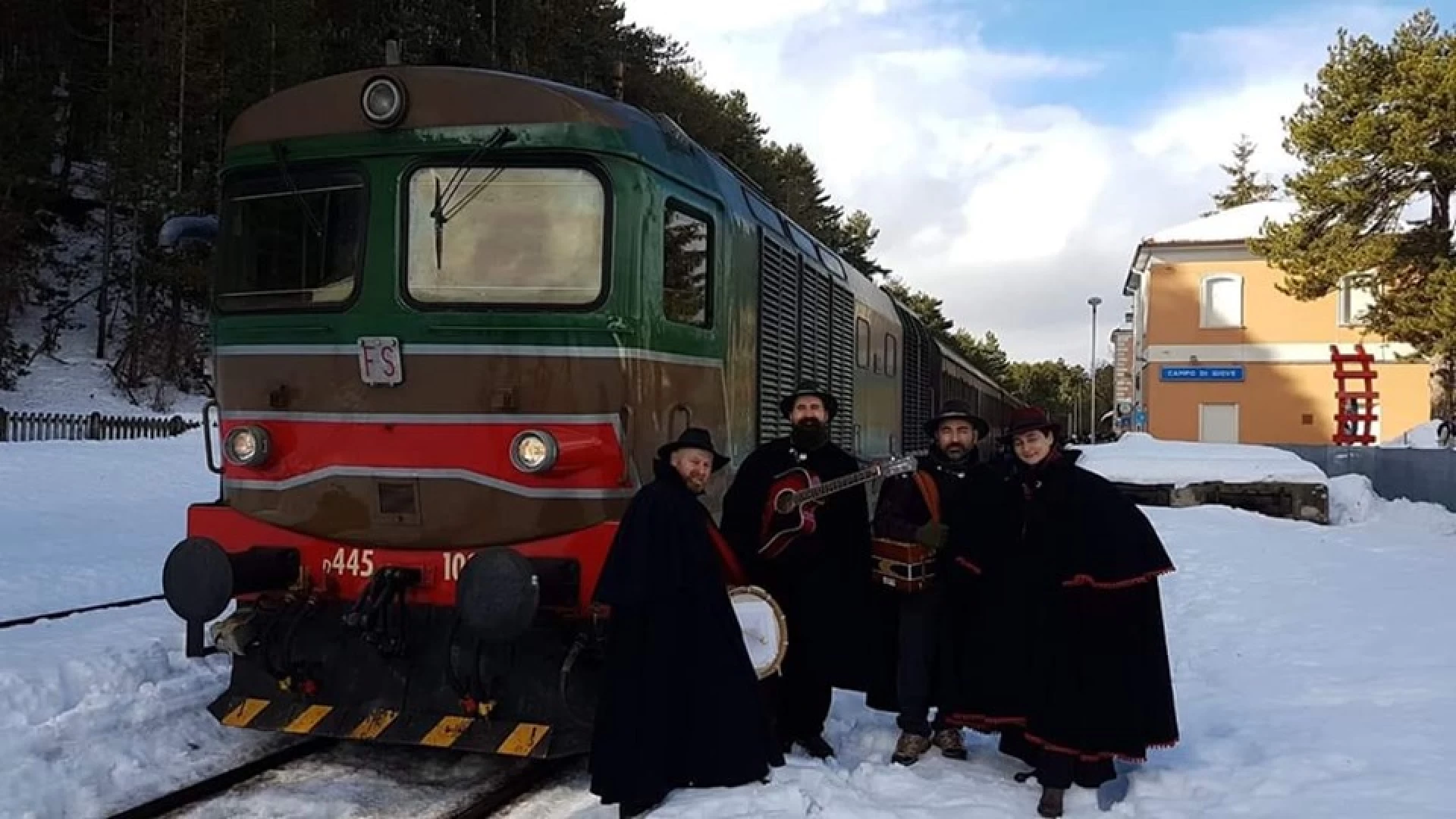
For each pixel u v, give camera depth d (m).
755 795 4.75
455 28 30.42
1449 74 24.12
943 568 5.36
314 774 5.62
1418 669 6.98
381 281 5.51
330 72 30.08
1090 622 4.69
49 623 8.10
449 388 5.41
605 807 5.12
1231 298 33.44
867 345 11.48
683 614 4.89
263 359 5.71
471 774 5.66
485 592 4.96
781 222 8.41
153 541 12.95
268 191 5.84
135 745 5.77
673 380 5.87
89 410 27.19
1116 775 4.95
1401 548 12.96
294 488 5.64
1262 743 5.57
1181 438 33.75
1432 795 4.68
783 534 5.46
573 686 5.32
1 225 26.17
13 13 29.62
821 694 5.55
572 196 5.48
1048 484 4.87
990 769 5.38
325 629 5.58
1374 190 26.22
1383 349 32.25
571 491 5.33
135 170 28.22
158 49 29.64
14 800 4.93
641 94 37.22
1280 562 11.80
